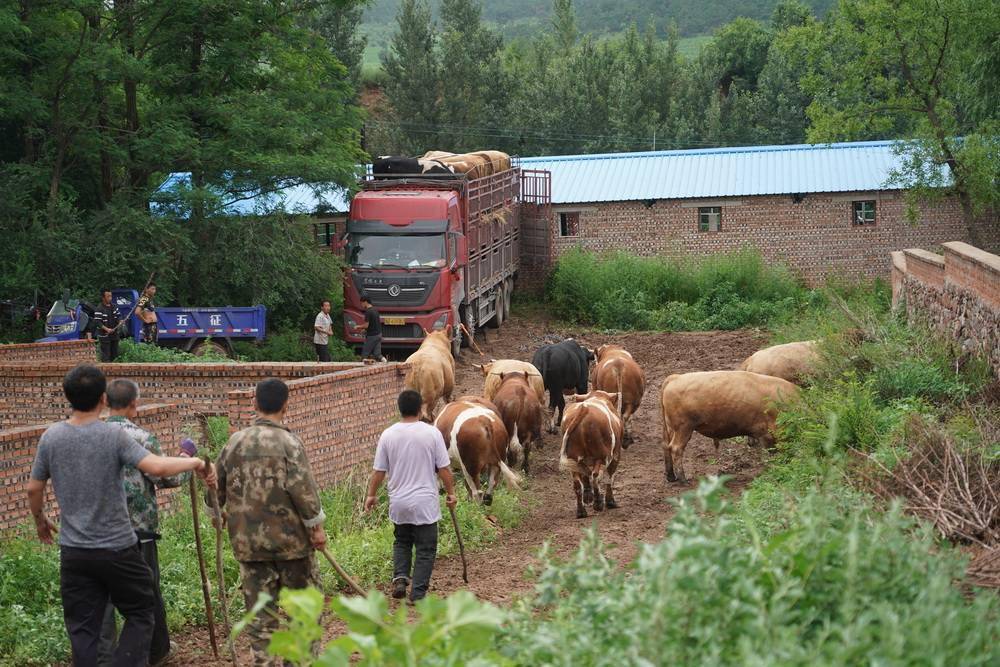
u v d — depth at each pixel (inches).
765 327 1282.0
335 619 356.8
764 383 562.3
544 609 298.8
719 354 1103.6
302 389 541.6
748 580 175.2
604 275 1370.6
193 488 298.8
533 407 605.0
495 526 495.5
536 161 1631.4
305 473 277.1
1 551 389.4
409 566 377.4
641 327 1321.4
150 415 506.0
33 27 1035.9
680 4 6604.3
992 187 1311.5
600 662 167.0
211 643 314.5
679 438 577.0
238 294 1163.9
